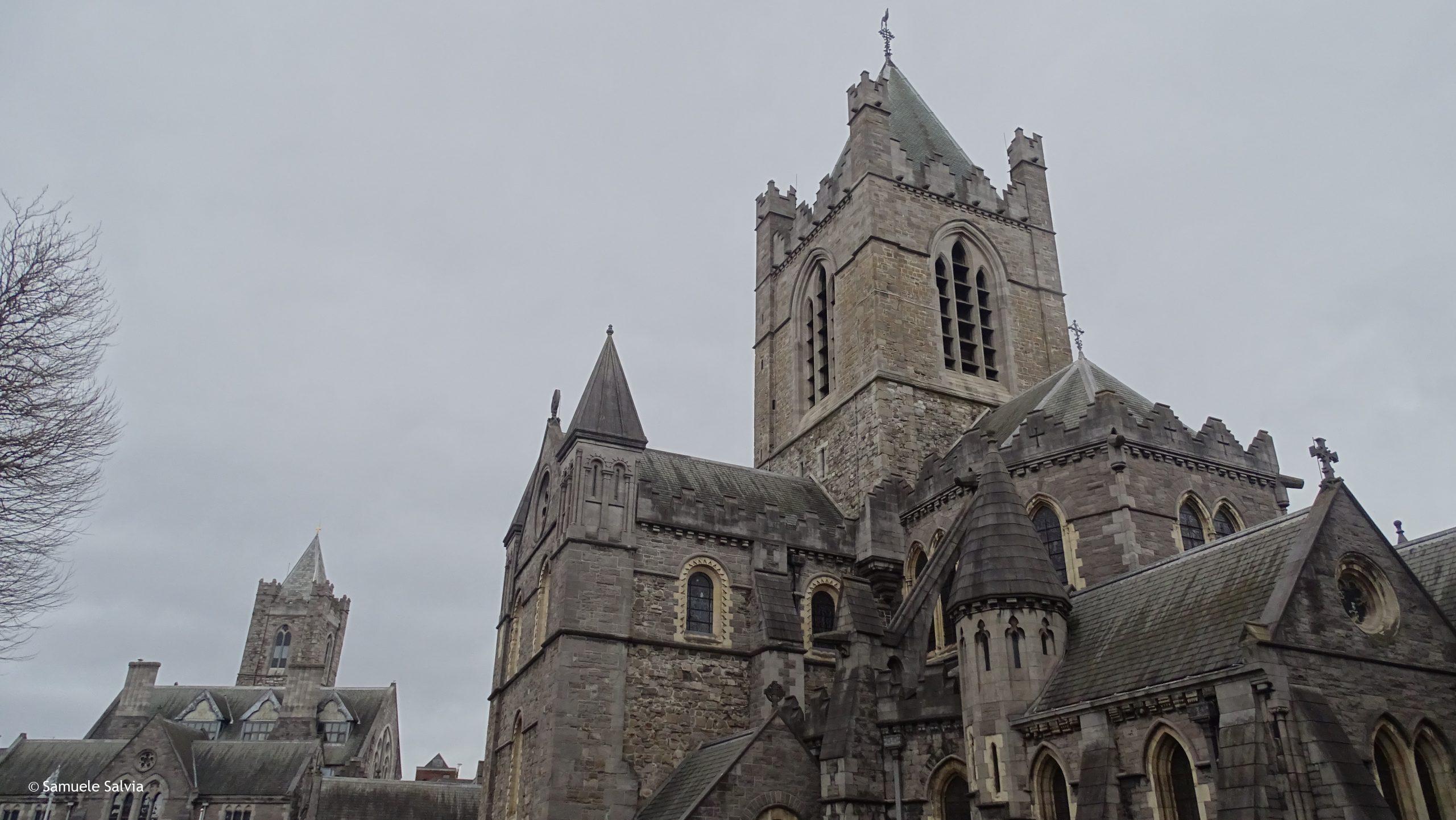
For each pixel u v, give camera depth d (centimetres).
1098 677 3098
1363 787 2331
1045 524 4259
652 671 4344
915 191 6284
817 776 3684
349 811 9750
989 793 3200
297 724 12681
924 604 4028
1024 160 6919
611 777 4075
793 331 6838
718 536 4725
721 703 4428
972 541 3603
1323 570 2756
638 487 4650
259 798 9650
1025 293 6456
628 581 4428
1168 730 2741
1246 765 2420
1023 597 3388
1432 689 2755
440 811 9944
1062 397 4784
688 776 3988
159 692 13025
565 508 4578
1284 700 2467
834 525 5066
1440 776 2673
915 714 3603
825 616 4841
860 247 6091
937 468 4816
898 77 7400
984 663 3375
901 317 5866
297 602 15700
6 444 2491
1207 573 3162
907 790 3547
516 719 4850
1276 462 4478
